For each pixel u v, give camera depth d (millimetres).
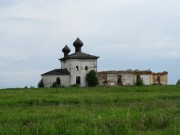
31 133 14344
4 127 16719
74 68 124438
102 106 33375
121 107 30438
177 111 22953
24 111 27891
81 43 130000
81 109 28812
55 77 123312
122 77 125062
